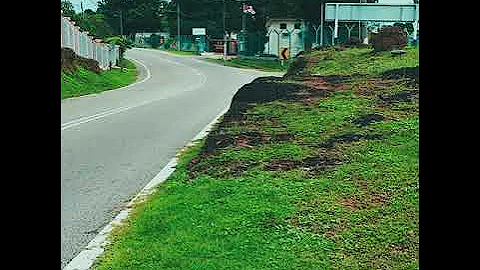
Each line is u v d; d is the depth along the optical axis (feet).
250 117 36.45
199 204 20.89
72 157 33.53
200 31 252.83
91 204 23.67
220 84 103.86
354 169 22.98
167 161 32.14
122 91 90.58
